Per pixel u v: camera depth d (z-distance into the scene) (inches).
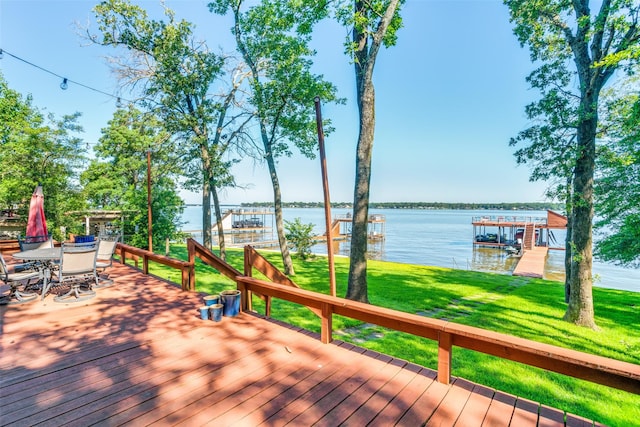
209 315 160.6
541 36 326.6
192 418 82.0
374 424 81.2
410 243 1466.5
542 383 160.1
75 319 158.4
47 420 79.4
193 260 218.2
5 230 652.1
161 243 621.9
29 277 186.7
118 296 203.8
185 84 474.6
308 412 85.7
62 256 182.4
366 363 115.3
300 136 521.0
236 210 1974.7
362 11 295.4
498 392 97.3
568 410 137.6
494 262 968.3
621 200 376.8
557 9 296.8
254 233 1939.0
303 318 248.1
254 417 83.1
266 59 516.7
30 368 106.7
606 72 264.8
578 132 278.5
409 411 87.1
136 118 692.7
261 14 468.1
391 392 96.5
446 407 89.3
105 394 92.0
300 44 447.5
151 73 498.0
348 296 304.5
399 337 216.5
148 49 498.0
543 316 302.7
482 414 86.3
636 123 261.9
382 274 532.7
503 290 430.0
